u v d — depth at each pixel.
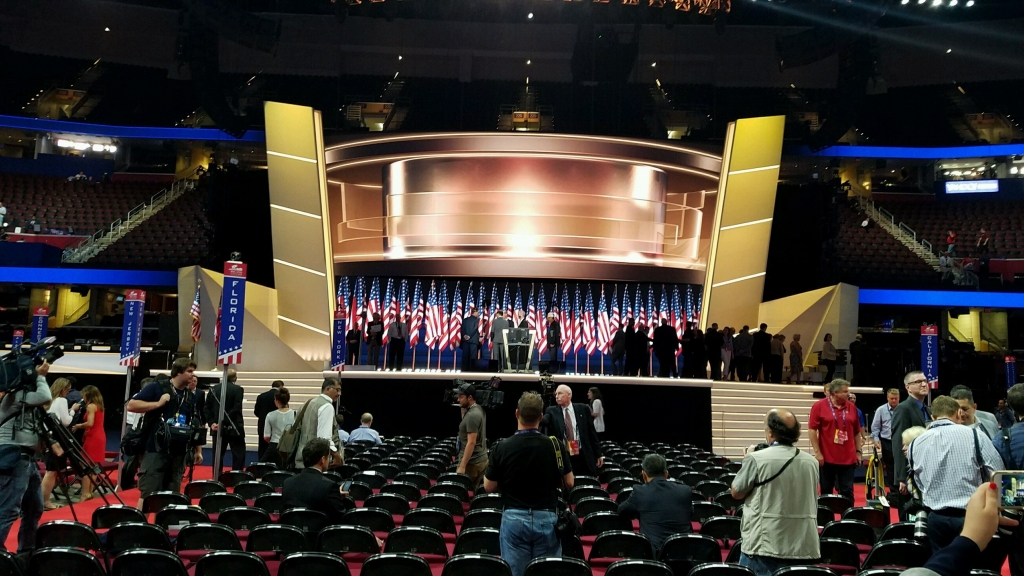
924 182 39.28
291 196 26.92
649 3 27.23
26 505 6.62
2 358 6.46
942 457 5.52
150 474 8.30
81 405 11.07
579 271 27.11
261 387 21.67
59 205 35.28
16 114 39.38
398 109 39.75
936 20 36.97
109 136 36.88
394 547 6.04
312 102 39.41
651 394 19.78
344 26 37.81
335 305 26.91
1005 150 34.78
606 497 8.55
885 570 4.63
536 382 19.44
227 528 5.83
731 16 37.41
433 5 32.22
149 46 38.50
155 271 29.17
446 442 15.94
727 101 39.28
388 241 27.91
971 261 31.52
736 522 6.96
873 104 41.53
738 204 27.05
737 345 22.70
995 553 4.63
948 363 26.59
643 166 27.97
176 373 8.45
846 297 25.97
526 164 27.64
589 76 34.62
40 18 37.00
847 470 9.67
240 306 11.25
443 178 27.70
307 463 6.86
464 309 28.14
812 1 30.28
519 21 37.34
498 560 4.93
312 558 4.93
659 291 28.44
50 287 33.47
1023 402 6.16
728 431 20.25
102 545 5.69
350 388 19.98
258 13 37.66
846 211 36.00
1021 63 36.44
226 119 31.53
